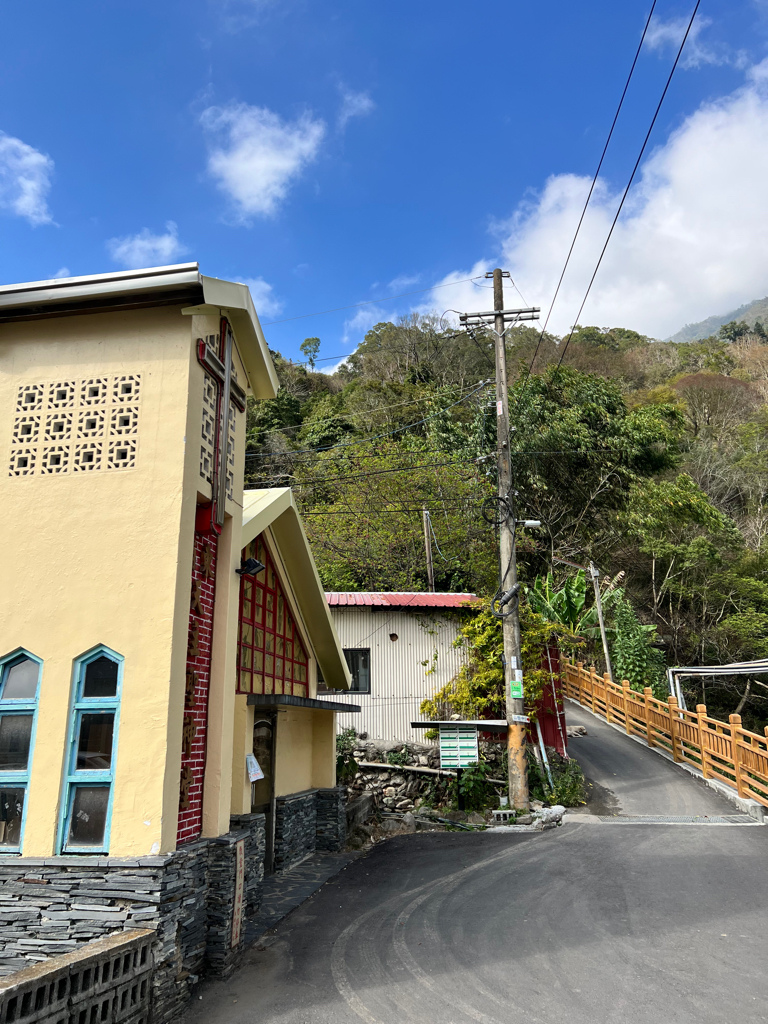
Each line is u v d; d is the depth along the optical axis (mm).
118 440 6270
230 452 7250
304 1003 5270
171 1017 5113
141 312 6570
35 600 5965
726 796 15086
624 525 34500
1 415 6535
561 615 27766
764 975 5586
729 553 35125
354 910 7672
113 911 5168
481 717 16812
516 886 8445
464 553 27281
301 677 11234
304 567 10469
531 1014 4941
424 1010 5047
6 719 5891
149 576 5844
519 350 67375
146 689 5590
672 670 20328
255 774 8008
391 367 55906
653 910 7348
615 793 15836
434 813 14211
